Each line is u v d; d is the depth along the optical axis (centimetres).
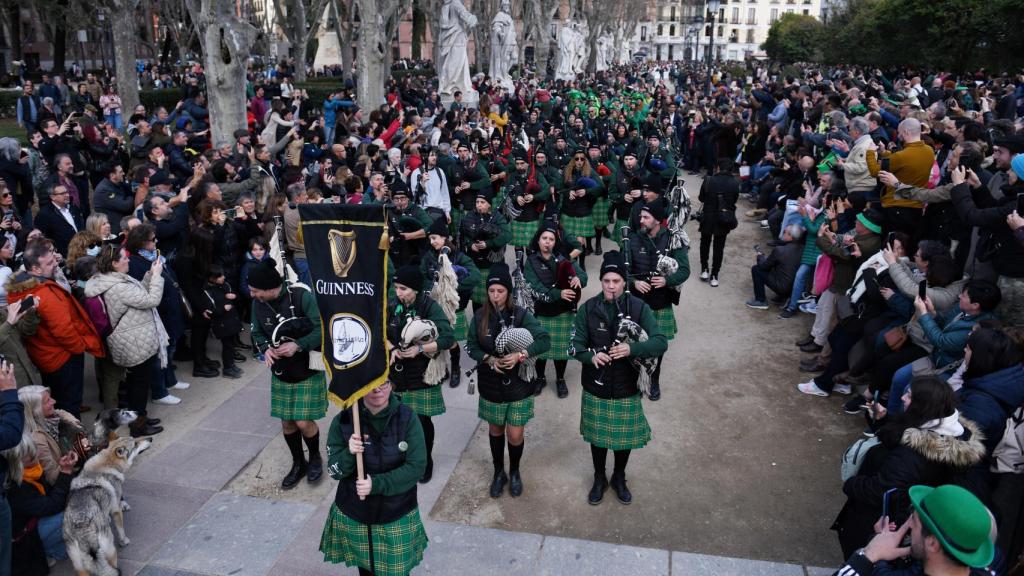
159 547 479
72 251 664
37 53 4603
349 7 3095
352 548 379
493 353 498
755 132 1694
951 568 246
